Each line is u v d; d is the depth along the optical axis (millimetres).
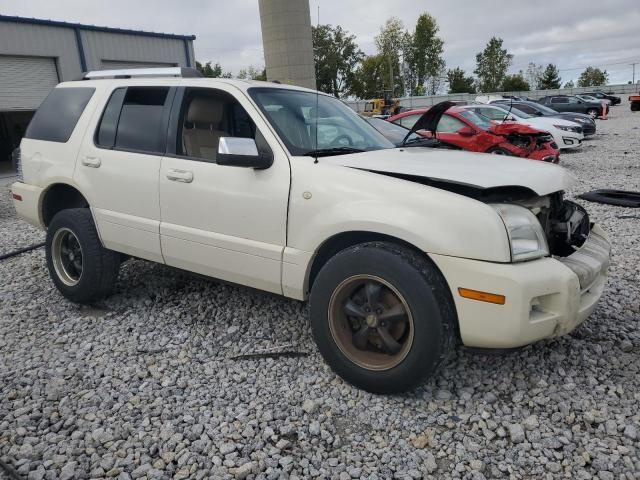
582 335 3721
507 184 2918
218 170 3580
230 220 3531
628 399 2982
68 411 3010
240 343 3791
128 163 4059
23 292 4969
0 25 17797
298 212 3205
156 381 3336
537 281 2672
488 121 11500
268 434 2779
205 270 3791
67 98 4703
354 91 68250
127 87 4289
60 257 4605
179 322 4176
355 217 2957
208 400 3092
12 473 2523
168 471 2533
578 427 2754
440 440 2717
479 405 2977
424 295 2762
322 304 3113
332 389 3178
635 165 12086
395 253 2846
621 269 5039
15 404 3098
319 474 2496
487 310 2680
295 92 4102
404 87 81875
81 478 2504
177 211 3801
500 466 2520
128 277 5125
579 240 3406
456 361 3428
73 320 4293
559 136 14820
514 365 3359
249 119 3576
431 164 3270
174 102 3945
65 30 19547
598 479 2410
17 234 7504
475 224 2701
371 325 3004
